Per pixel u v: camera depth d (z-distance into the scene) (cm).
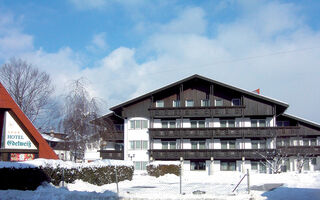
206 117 4903
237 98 4878
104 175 2706
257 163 4772
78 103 3284
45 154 2552
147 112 5031
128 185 2764
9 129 2512
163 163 4072
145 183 2986
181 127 4909
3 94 2483
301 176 2980
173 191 2262
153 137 4891
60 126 3275
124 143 5066
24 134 2541
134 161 5000
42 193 1761
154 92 4941
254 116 4828
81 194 1723
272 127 4681
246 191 2023
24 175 1939
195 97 4950
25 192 1778
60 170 2202
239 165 4806
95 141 3341
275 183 2698
